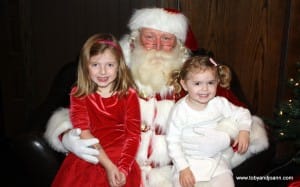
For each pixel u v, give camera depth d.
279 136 2.24
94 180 1.46
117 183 1.40
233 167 1.58
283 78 2.75
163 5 2.70
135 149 1.50
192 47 1.99
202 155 1.48
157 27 1.73
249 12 2.69
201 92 1.45
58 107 1.81
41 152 1.52
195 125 1.51
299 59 2.70
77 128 1.47
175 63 1.74
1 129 3.01
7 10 2.78
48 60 2.87
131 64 1.78
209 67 1.45
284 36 2.70
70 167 1.50
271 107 2.87
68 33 2.81
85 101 1.53
